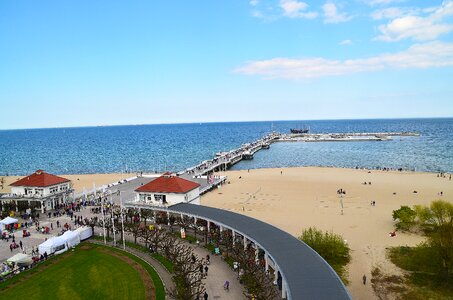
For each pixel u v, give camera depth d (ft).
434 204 234.99
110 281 164.35
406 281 164.96
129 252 204.23
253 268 162.20
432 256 175.94
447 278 163.84
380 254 197.77
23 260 183.52
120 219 249.96
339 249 193.57
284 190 375.45
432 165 560.20
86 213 287.89
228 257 189.78
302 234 218.59
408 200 321.52
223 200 337.93
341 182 412.57
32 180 310.24
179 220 242.37
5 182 506.07
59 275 172.35
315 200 327.67
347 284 163.63
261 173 496.23
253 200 334.85
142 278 167.12
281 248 166.20
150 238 213.66
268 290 150.20
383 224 251.60
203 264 180.55
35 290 156.87
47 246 199.62
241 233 192.44
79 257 196.44
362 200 323.98
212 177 411.34
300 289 126.41
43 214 289.74
